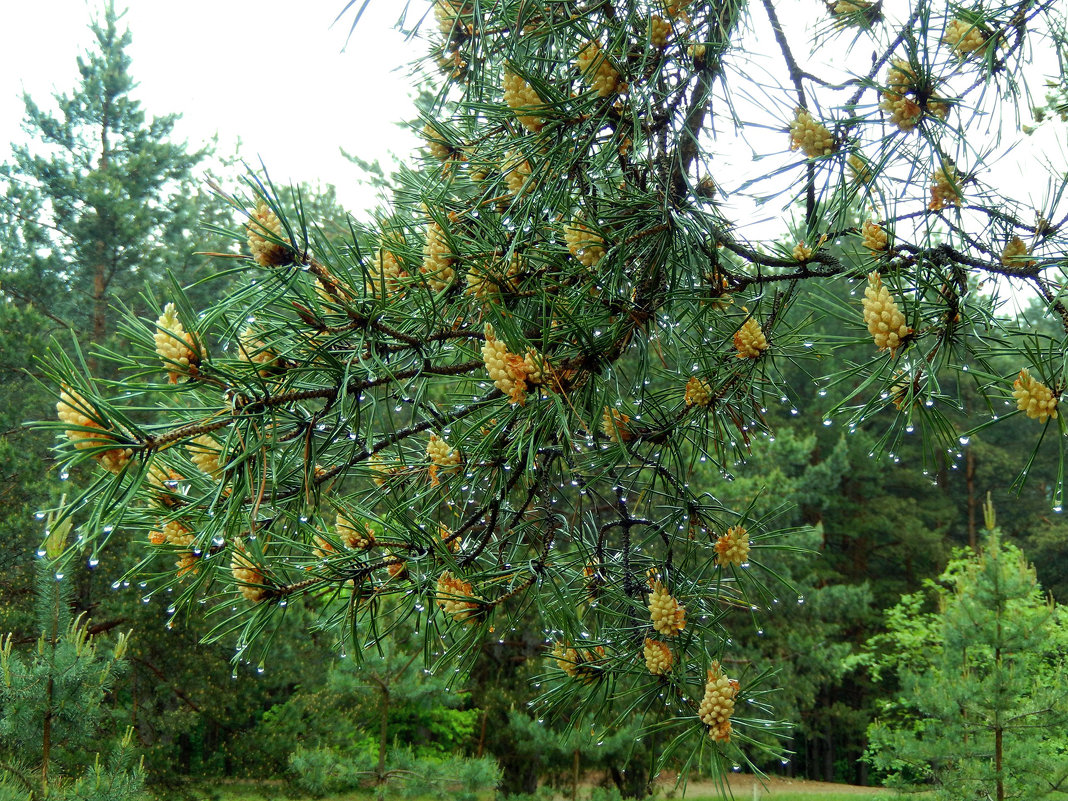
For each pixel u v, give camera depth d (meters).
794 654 3.37
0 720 1.25
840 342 0.58
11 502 2.43
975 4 0.56
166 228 3.36
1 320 2.59
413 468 0.67
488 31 0.59
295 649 2.56
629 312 0.60
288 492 0.58
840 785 4.37
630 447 0.67
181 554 0.57
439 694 2.38
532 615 2.13
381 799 2.32
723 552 0.68
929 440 0.58
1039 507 5.65
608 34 0.57
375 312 0.53
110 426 0.47
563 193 0.59
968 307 0.54
